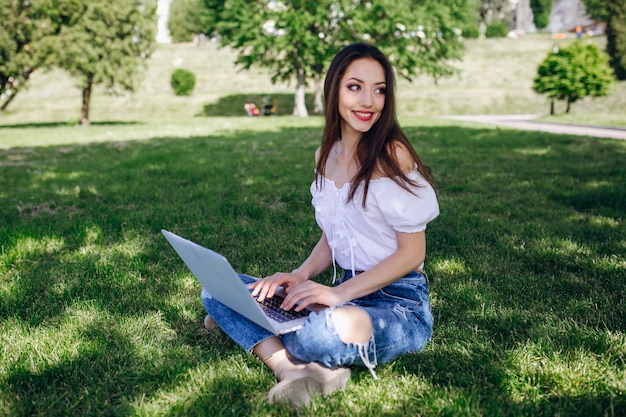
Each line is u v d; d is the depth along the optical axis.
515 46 40.62
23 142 12.66
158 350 2.40
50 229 4.35
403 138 2.14
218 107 29.58
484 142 10.55
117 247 3.95
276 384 2.01
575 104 28.25
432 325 2.45
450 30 24.75
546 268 3.40
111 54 19.52
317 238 4.13
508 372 2.11
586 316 2.63
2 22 18.12
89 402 2.02
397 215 2.09
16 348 2.42
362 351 1.98
